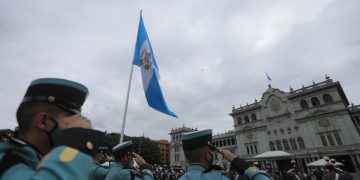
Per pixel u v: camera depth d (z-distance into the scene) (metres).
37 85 1.21
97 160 4.85
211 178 2.54
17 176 0.87
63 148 0.96
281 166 43.50
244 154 51.72
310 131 43.59
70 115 1.22
